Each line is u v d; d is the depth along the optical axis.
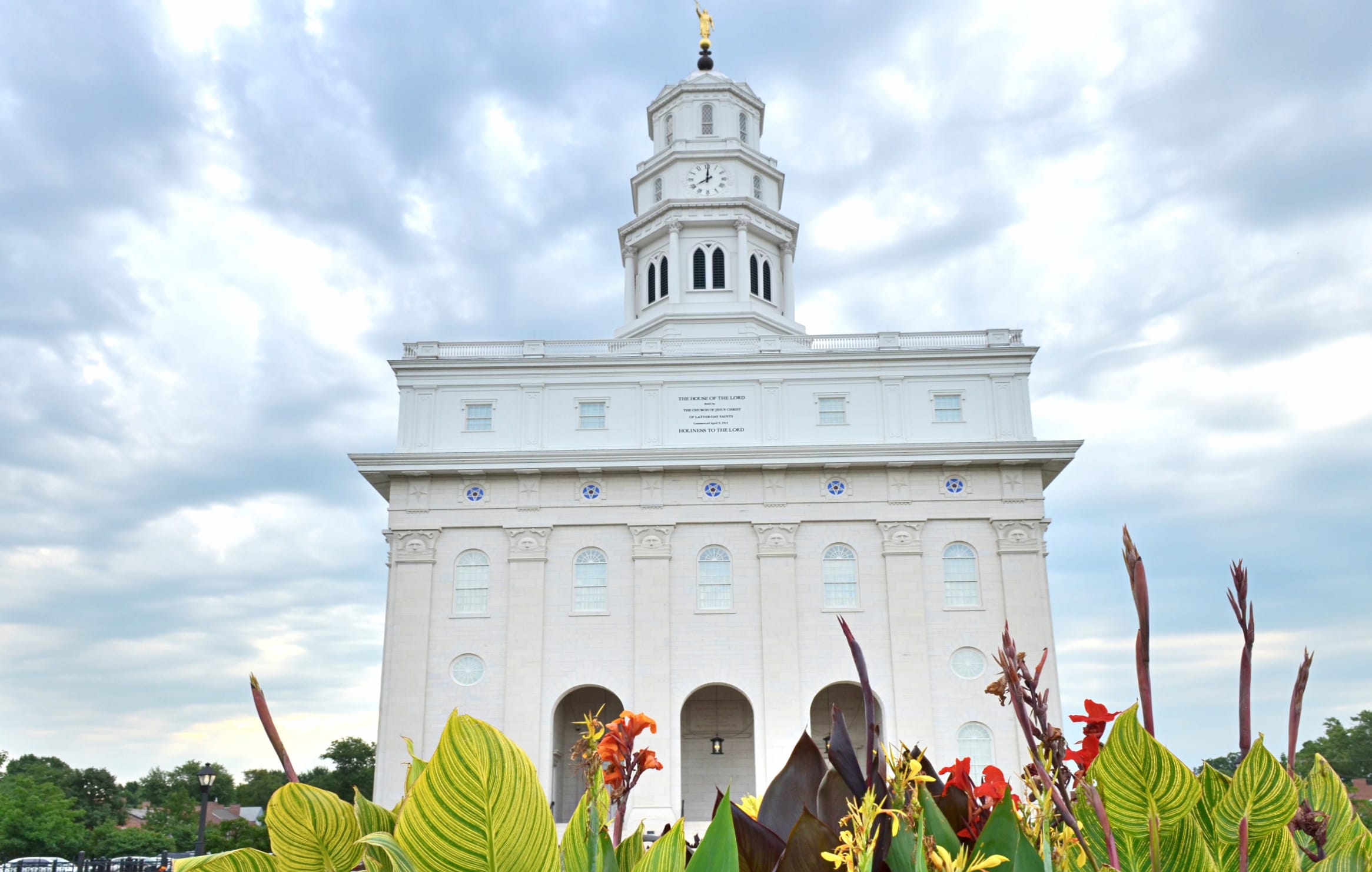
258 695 3.24
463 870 2.44
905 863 3.03
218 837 70.94
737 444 52.75
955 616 49.16
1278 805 3.09
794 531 50.44
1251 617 3.23
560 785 51.81
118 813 102.44
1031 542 49.94
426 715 48.22
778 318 63.28
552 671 48.78
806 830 2.90
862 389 53.44
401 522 50.97
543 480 51.56
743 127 69.38
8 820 72.19
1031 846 2.98
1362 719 48.56
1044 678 47.78
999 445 50.44
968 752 47.12
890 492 50.84
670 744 47.22
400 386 53.84
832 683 48.50
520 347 55.78
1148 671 2.99
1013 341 54.41
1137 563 3.02
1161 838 3.04
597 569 50.47
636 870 2.79
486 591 50.19
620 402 53.53
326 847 3.22
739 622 49.38
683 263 64.12
